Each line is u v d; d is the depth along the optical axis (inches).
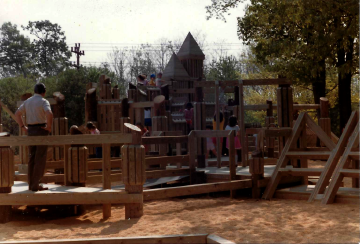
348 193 341.1
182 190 343.3
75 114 1421.0
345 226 249.3
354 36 705.6
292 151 397.4
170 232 250.7
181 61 804.0
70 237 250.4
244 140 472.7
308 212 298.8
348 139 376.5
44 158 314.3
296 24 810.2
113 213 338.3
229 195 409.1
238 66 1691.7
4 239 248.8
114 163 424.5
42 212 348.5
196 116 558.3
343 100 854.5
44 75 2397.9
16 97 1498.5
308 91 1207.6
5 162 306.8
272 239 225.5
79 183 335.3
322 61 829.8
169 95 749.3
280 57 903.1
